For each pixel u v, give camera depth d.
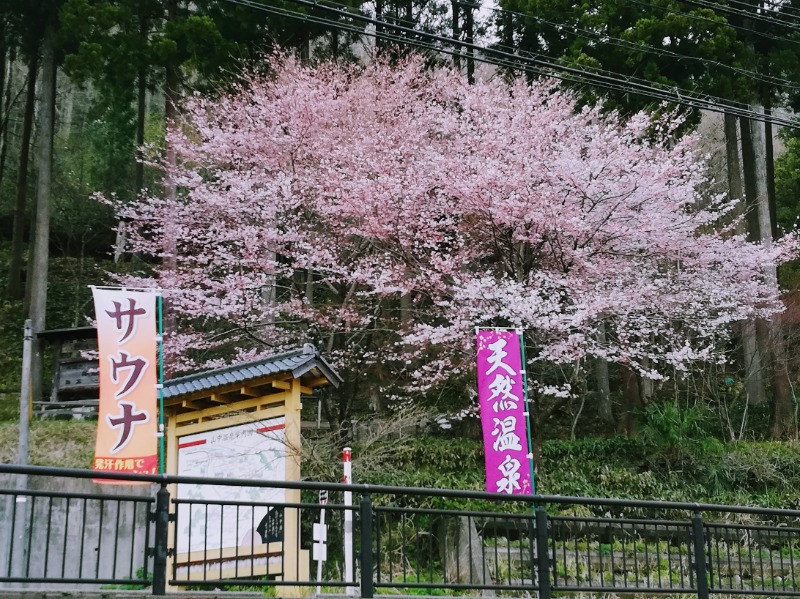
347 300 16.02
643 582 9.87
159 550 6.48
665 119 17.12
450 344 14.84
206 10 19.84
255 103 18.64
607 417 19.67
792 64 18.80
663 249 15.11
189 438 10.59
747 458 16.11
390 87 18.69
